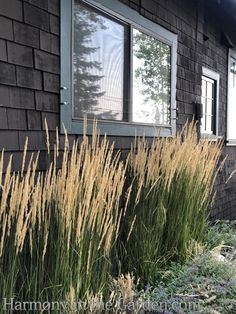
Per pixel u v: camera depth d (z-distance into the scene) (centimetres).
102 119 326
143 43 385
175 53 451
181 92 473
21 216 184
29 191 198
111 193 241
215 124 637
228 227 454
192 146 351
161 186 315
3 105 229
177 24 457
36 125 253
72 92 285
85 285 210
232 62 725
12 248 189
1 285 186
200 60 529
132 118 371
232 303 263
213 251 335
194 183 351
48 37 261
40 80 256
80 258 205
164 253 321
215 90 638
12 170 234
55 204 207
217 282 280
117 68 347
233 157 713
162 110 427
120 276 249
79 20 293
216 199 598
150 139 402
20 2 239
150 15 395
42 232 203
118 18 340
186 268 296
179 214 329
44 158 259
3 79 228
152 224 307
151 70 402
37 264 199
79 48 295
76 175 210
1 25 226
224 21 623
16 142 238
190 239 344
